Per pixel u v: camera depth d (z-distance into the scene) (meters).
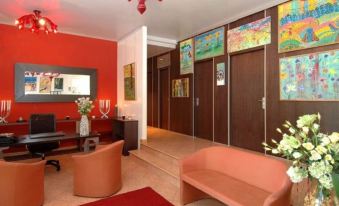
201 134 5.69
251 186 2.50
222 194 2.30
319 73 3.36
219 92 5.12
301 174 1.32
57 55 5.55
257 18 4.22
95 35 5.91
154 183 3.62
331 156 1.22
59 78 5.54
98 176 3.09
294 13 3.64
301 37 3.56
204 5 4.05
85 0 3.84
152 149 4.73
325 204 1.29
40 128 4.25
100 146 3.74
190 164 2.95
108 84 6.29
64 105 5.65
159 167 3.95
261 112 4.25
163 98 7.23
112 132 5.91
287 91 3.77
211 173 2.89
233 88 4.82
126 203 2.95
